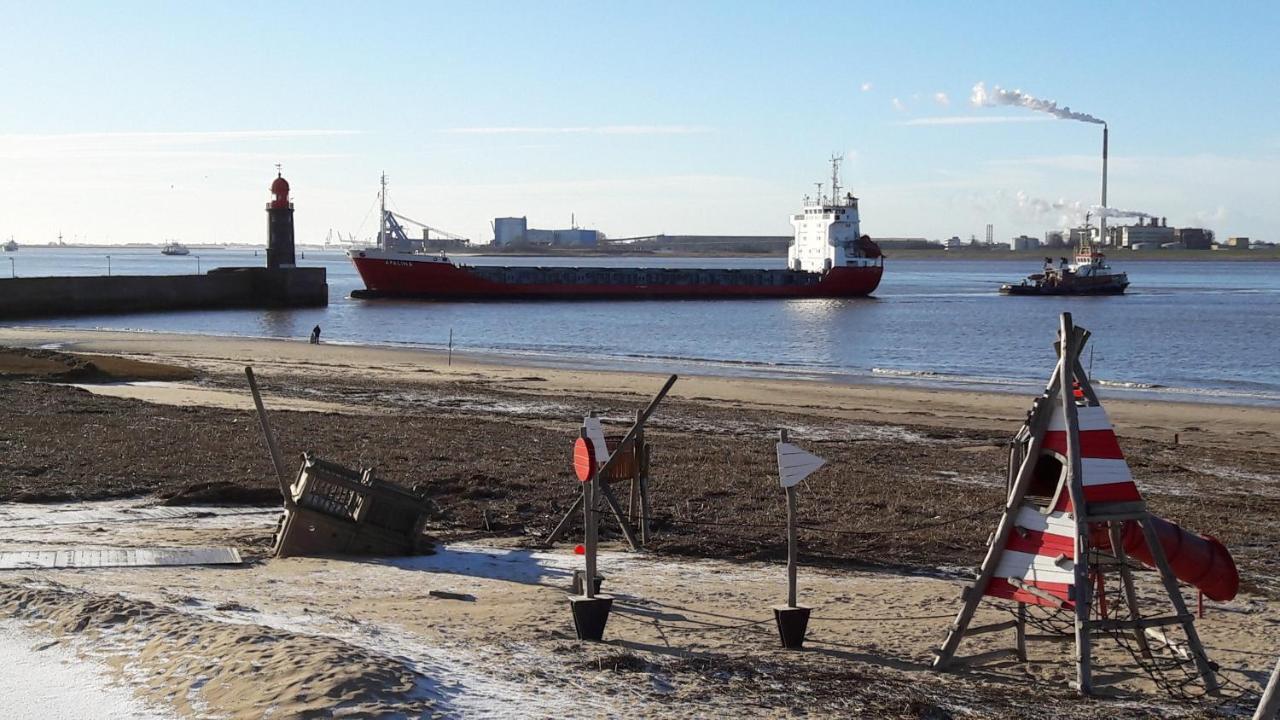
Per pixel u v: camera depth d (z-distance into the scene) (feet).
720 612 43.50
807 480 76.18
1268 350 257.55
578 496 68.23
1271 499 78.38
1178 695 34.96
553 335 297.94
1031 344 275.80
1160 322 353.31
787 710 29.66
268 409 111.75
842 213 507.30
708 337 296.51
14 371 139.44
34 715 25.99
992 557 36.81
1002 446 102.27
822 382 176.86
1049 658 38.91
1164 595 49.67
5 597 35.88
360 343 258.37
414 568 49.67
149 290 378.53
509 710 27.32
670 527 61.11
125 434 86.28
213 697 26.78
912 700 31.58
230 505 64.85
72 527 56.70
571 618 40.24
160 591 40.01
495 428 100.58
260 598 40.40
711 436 104.83
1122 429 126.00
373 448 83.97
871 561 55.06
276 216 413.18
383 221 534.78
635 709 28.53
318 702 25.94
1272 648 41.14
